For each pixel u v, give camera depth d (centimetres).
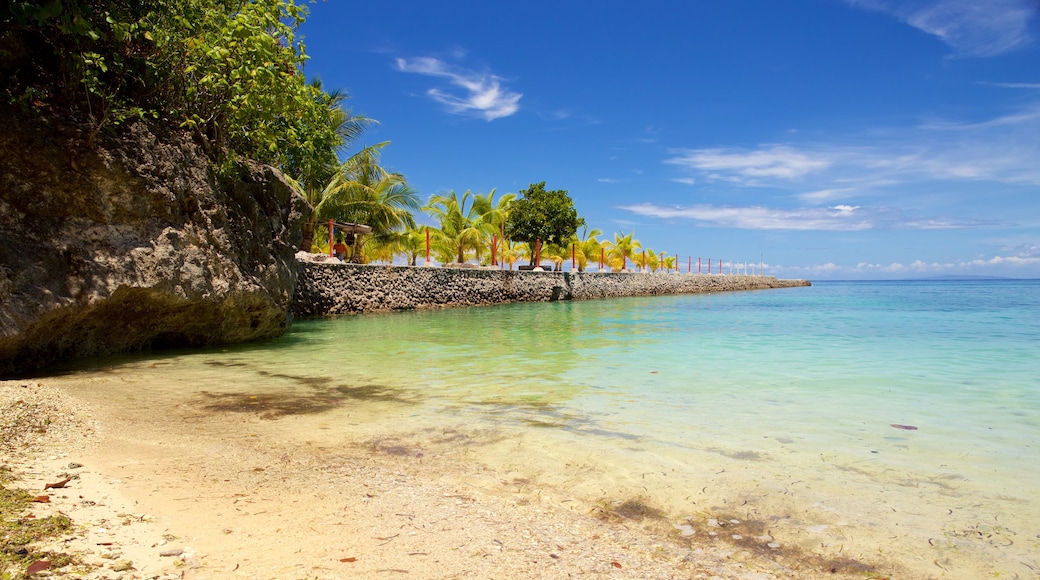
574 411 595
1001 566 278
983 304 3300
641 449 462
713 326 1714
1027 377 816
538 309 2678
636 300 3972
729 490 376
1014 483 389
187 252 1005
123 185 898
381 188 2605
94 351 936
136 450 441
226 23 984
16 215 792
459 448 464
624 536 309
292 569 261
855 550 294
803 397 668
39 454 411
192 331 1086
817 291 6956
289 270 1385
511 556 282
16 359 776
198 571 254
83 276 835
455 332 1472
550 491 374
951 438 499
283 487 372
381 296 2308
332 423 540
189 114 1071
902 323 1855
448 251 3388
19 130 791
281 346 1153
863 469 416
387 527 314
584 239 4803
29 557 249
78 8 631
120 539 279
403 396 667
